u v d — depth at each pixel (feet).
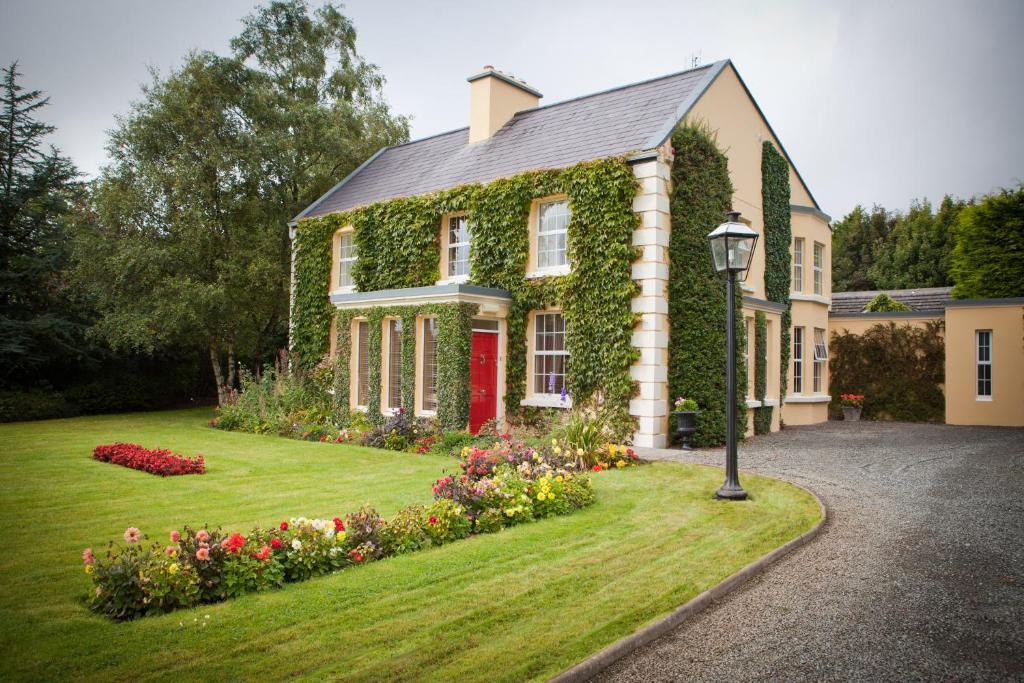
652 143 39.96
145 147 63.00
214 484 28.76
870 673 12.09
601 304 41.45
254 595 15.06
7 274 66.85
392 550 18.49
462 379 43.37
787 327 56.90
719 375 41.88
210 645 12.43
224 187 65.21
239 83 66.80
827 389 64.28
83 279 62.49
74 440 45.83
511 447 32.60
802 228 60.03
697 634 13.83
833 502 25.58
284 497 25.98
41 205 70.74
